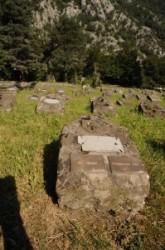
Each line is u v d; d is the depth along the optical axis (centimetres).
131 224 364
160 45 13900
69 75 3744
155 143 653
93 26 13312
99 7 14212
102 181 374
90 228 357
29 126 730
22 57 3020
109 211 387
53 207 391
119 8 15762
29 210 381
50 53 3562
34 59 3038
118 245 332
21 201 397
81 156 414
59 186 372
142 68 4181
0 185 432
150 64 4150
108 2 15150
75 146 446
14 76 3278
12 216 367
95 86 2717
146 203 410
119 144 462
